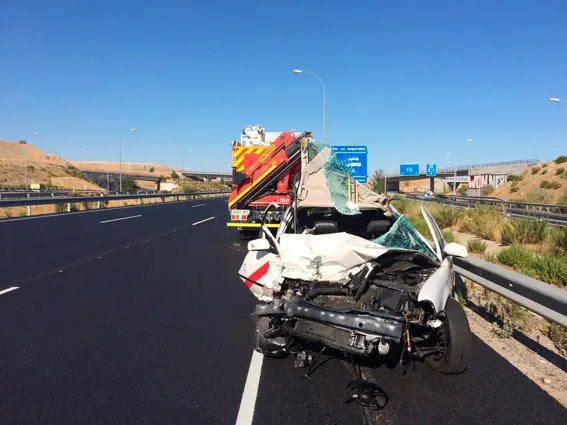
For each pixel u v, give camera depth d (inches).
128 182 2918.3
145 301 317.4
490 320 280.7
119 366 207.8
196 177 6274.6
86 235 655.1
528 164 3174.2
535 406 176.2
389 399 180.7
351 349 172.6
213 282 379.9
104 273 406.0
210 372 203.5
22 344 231.1
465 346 190.4
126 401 175.8
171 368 206.8
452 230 762.8
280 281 202.2
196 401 177.0
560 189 2140.7
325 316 176.6
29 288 344.5
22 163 3863.2
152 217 999.6
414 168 2842.0
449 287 202.2
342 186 262.4
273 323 197.8
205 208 1379.2
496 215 700.0
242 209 584.7
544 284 221.1
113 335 247.9
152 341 240.2
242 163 568.7
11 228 714.2
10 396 177.3
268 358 220.2
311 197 257.9
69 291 339.3
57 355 218.2
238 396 181.6
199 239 649.0
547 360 221.0
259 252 225.5
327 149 266.1
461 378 200.1
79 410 168.2
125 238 637.3
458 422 164.2
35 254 488.7
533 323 275.0
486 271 272.7
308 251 204.1
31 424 158.2
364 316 171.6
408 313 186.5
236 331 258.1
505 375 203.3
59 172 3966.5
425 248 230.8
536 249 518.9
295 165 557.9
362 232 277.3
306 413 169.3
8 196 1562.5
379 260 200.7
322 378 198.8
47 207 1284.4
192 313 291.1
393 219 264.1
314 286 200.7
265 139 692.7
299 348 211.9
